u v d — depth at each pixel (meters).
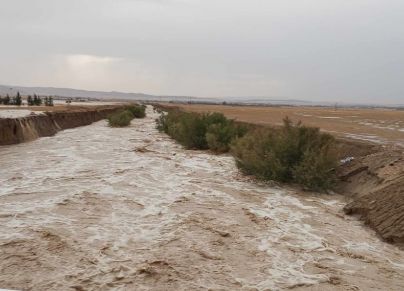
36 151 23.12
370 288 7.70
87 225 10.56
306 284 7.77
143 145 26.97
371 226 11.12
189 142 26.23
